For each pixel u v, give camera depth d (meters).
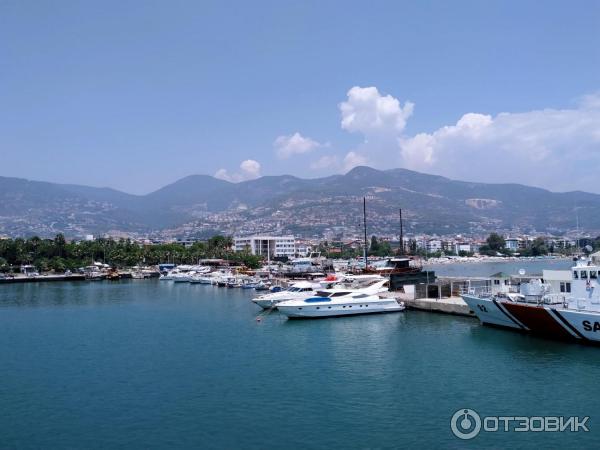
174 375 58.56
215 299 136.75
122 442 40.88
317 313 94.56
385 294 112.00
